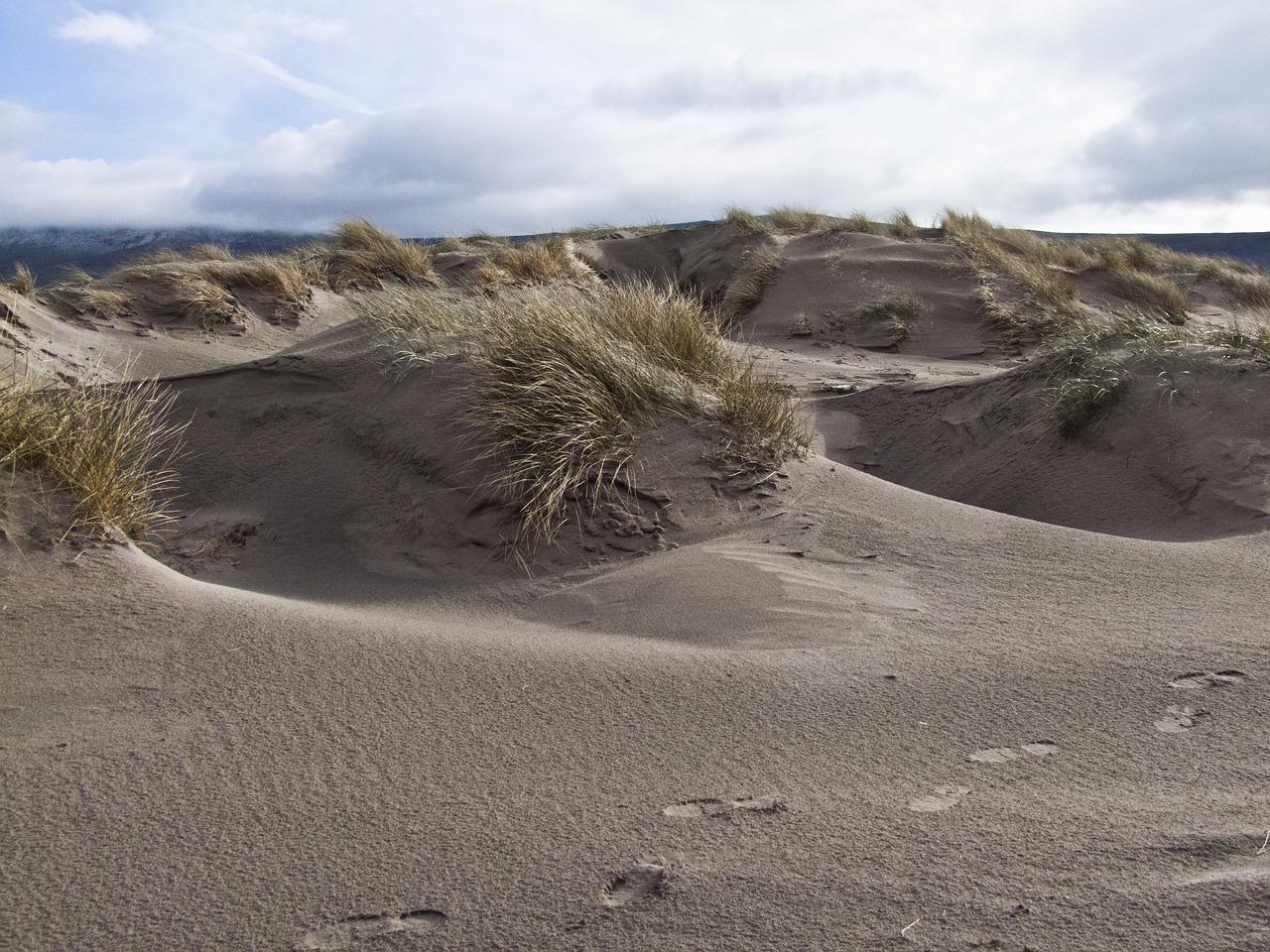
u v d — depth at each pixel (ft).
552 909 6.21
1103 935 5.68
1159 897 5.97
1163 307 45.96
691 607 12.12
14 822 7.13
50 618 10.23
